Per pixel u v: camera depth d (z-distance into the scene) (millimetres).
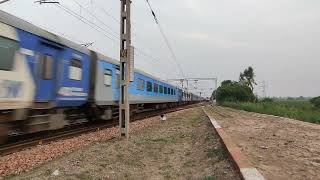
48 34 11797
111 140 13062
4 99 9344
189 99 75500
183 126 19750
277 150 9195
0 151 9469
